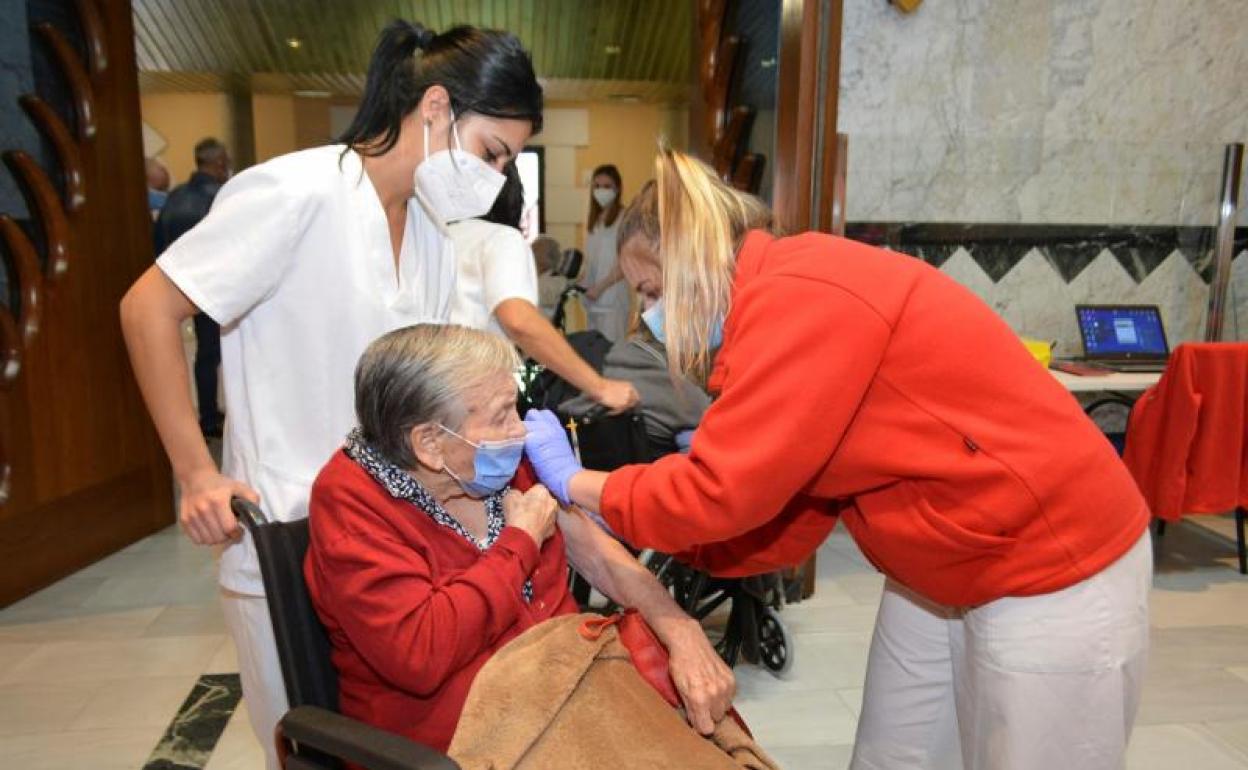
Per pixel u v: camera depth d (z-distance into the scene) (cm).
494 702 106
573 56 732
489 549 117
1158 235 396
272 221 113
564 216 915
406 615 106
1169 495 304
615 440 216
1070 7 372
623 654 118
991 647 111
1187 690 241
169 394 113
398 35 119
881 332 98
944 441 101
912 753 138
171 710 228
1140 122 386
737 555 137
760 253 109
